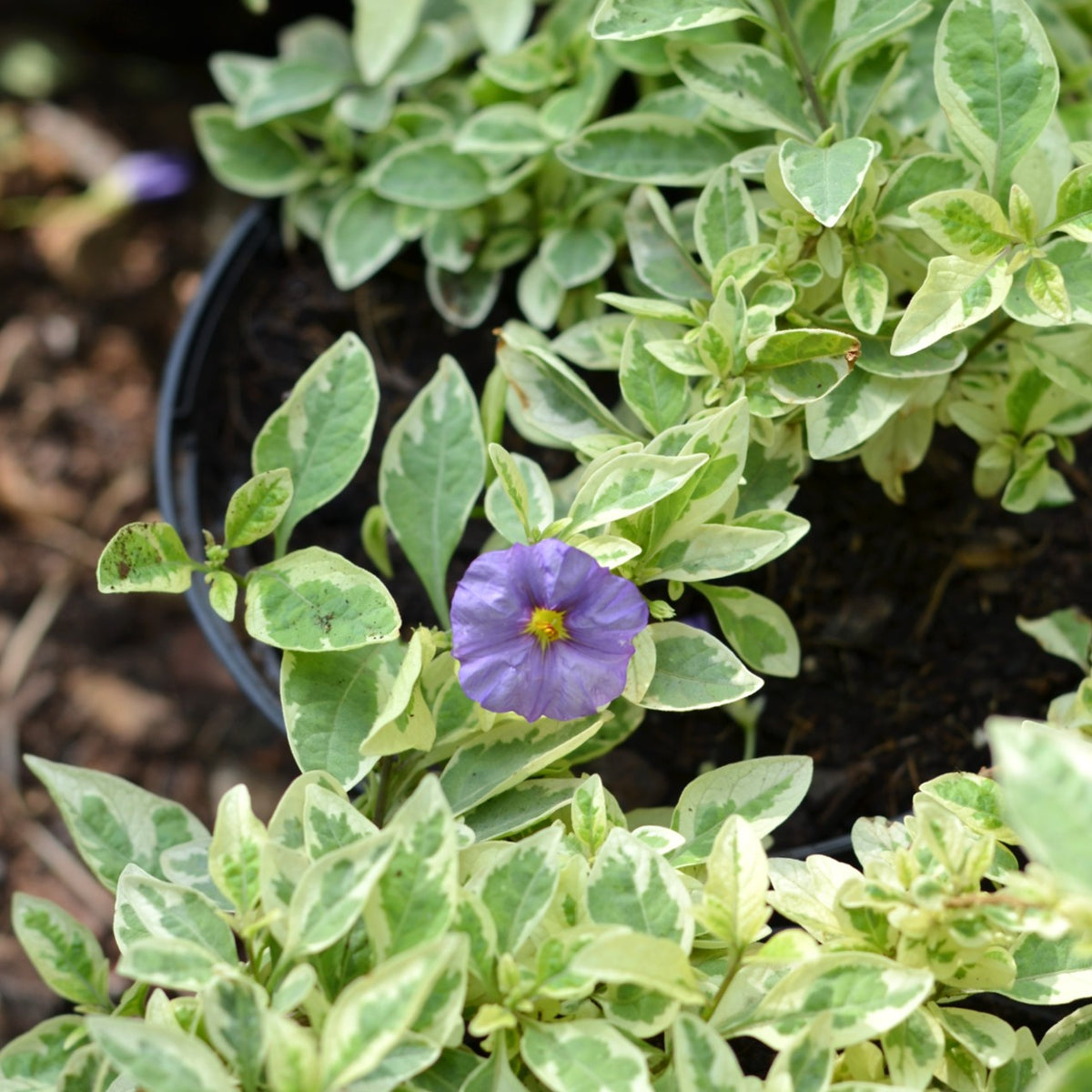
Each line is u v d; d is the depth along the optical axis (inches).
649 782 25.9
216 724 29.9
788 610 26.2
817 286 24.9
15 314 31.9
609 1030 22.8
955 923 22.8
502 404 25.5
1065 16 27.0
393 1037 22.3
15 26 33.4
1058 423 25.3
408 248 27.7
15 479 30.6
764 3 26.0
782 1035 22.9
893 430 25.6
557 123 26.4
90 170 33.0
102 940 29.0
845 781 25.7
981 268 23.9
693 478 23.9
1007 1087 23.5
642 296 26.6
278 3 32.0
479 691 23.7
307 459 24.6
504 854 23.2
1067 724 24.4
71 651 30.2
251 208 27.8
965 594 26.3
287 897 23.1
